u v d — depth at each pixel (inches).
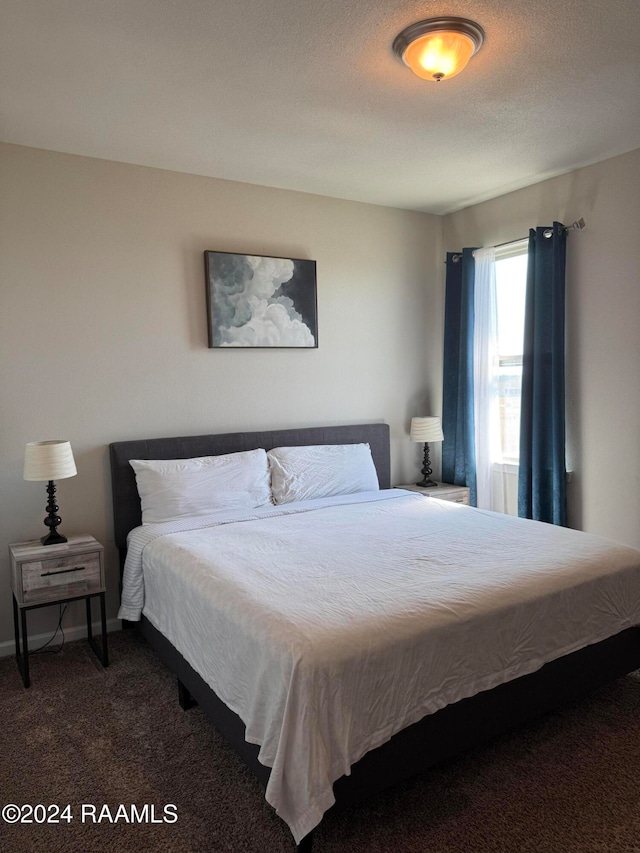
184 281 141.9
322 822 72.2
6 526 123.1
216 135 119.4
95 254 130.8
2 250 120.6
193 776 82.0
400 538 110.6
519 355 162.2
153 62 90.9
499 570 91.5
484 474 169.2
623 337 135.4
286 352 157.9
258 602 79.7
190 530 119.9
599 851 67.4
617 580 95.8
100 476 133.5
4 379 121.9
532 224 155.3
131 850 69.2
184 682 97.3
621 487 137.6
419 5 77.9
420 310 182.2
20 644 125.5
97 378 132.3
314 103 106.0
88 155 128.6
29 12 77.4
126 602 118.3
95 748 88.8
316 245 161.3
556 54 90.7
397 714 71.0
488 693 80.5
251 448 149.0
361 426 168.2
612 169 135.4
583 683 93.0
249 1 76.3
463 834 70.1
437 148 128.6
